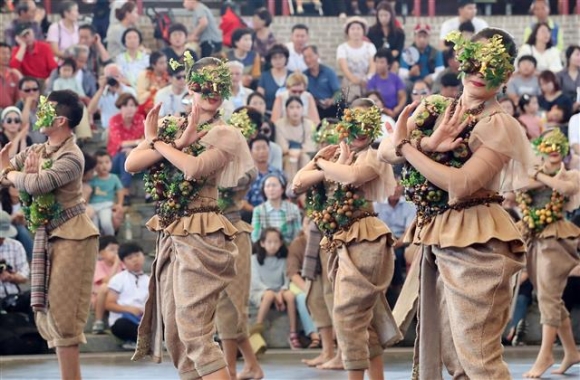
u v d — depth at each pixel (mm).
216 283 10891
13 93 22188
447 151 9531
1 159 12492
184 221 10992
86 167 19938
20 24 23203
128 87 22750
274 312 18922
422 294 9945
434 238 9625
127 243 18609
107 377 15281
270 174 19750
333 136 14648
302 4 26812
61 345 12375
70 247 12352
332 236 12188
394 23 24938
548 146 15297
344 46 24578
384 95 23469
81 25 23766
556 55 25062
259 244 18875
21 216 18844
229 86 11320
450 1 27719
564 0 27125
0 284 18234
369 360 12203
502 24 27094
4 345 17906
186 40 24484
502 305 9453
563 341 15781
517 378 15383
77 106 12539
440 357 9945
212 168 10898
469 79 9641
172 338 11148
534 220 15445
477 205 9602
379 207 19516
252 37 24578
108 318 18688
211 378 10758
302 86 22375
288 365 16641
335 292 12062
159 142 10945
